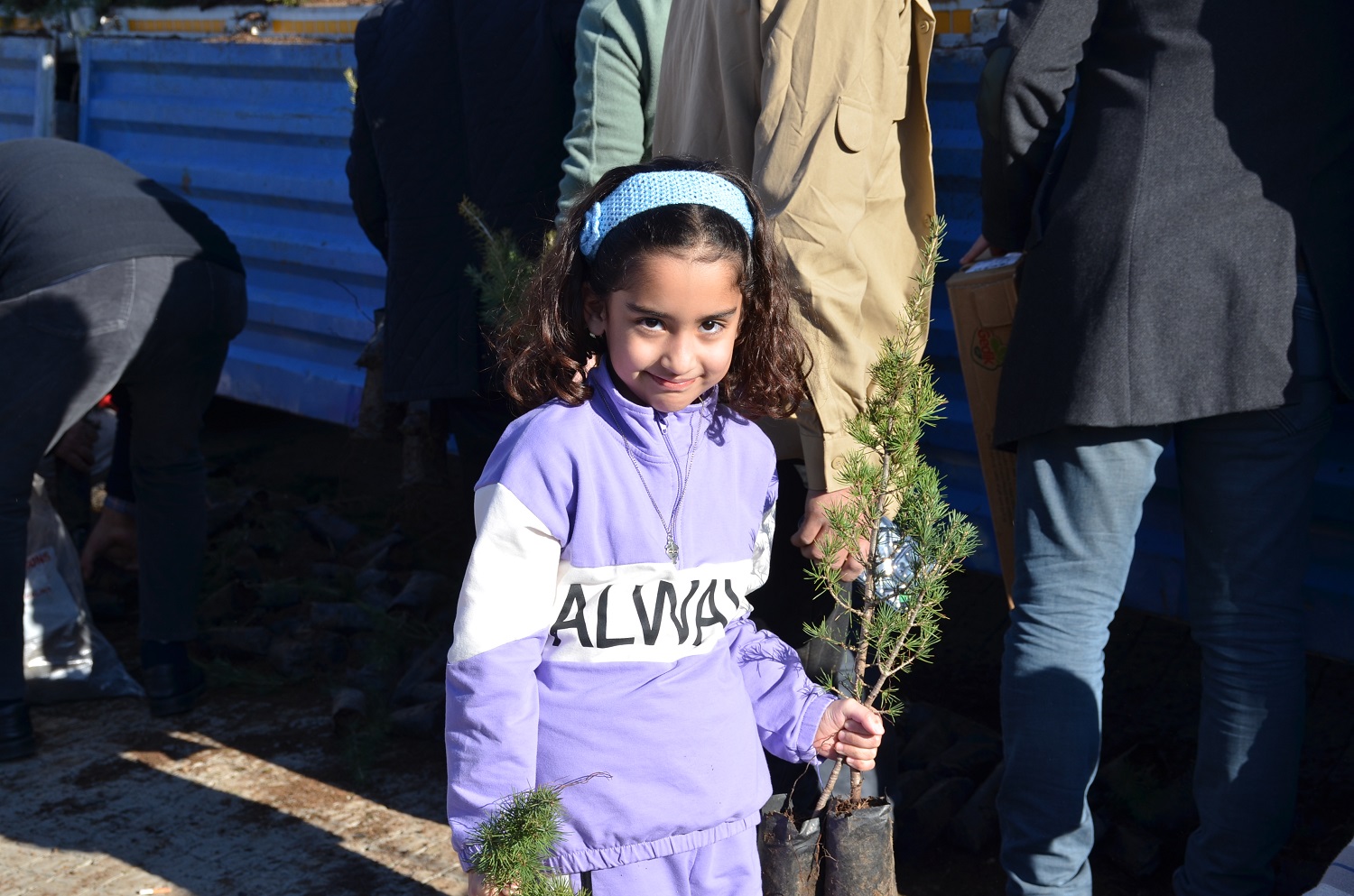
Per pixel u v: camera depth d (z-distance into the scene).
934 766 2.94
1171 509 3.19
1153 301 2.08
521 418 1.69
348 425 5.26
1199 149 2.07
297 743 3.36
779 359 1.79
